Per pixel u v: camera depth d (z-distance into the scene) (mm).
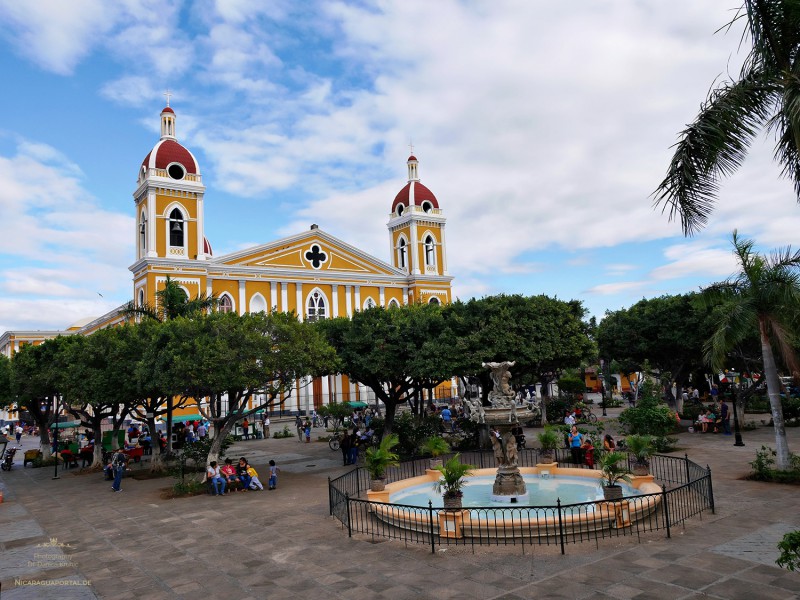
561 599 9352
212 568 12047
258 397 50375
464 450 28016
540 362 30531
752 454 22688
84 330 69812
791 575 9945
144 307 31031
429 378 28922
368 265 60625
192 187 49156
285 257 55312
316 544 13328
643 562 10844
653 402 24875
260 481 22875
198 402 22547
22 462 36125
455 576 10656
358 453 28594
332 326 29406
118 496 21500
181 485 20938
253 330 22125
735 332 17562
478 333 28219
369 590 10242
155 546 14078
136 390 25953
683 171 10266
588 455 21031
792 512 14000
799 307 17297
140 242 49719
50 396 34625
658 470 19828
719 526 12992
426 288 62656
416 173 67438
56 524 17312
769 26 10016
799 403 31516
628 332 36281
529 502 15750
